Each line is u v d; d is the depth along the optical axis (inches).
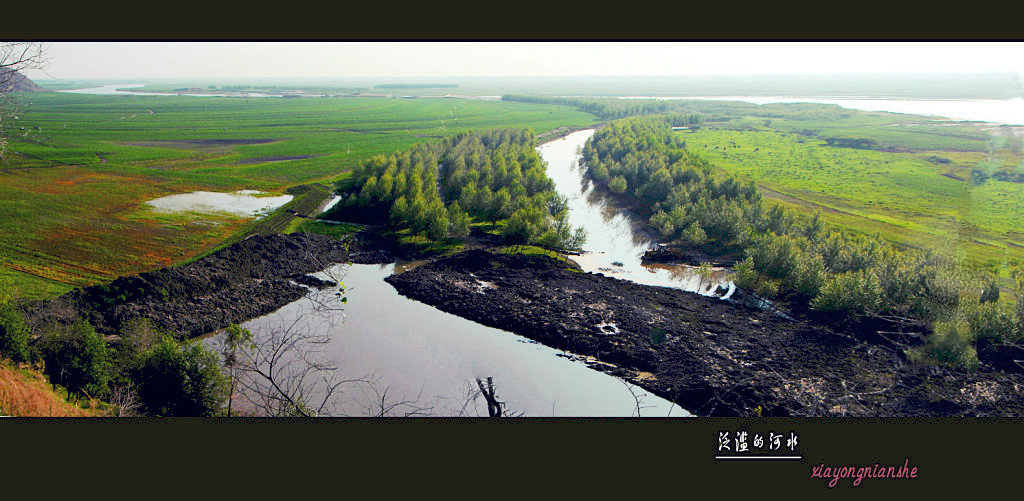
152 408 1145.4
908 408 1347.2
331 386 1406.3
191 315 1745.8
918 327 1678.2
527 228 2586.1
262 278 2089.1
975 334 1616.6
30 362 1181.1
